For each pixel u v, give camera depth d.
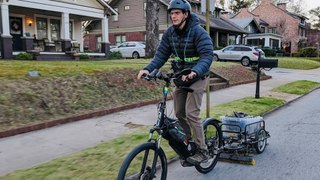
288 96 11.64
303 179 4.30
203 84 3.93
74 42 23.72
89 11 23.14
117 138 5.84
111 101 8.66
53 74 8.88
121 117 7.69
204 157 4.11
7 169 4.49
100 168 4.36
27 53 17.72
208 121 4.62
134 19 37.72
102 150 5.10
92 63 13.28
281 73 22.33
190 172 4.53
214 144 4.59
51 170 4.29
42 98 7.47
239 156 4.86
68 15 21.67
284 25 57.34
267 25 57.22
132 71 10.87
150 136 3.55
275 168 4.70
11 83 7.59
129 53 26.72
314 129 6.97
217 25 34.75
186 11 3.80
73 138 6.00
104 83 9.34
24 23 22.08
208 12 6.47
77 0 22.22
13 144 5.60
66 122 7.07
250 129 5.07
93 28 40.53
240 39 43.72
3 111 6.56
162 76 3.59
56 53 19.47
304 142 5.99
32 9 20.88
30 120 6.66
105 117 7.68
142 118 7.62
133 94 9.52
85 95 8.38
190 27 3.85
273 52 43.34
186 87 3.91
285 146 5.75
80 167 4.40
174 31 3.98
